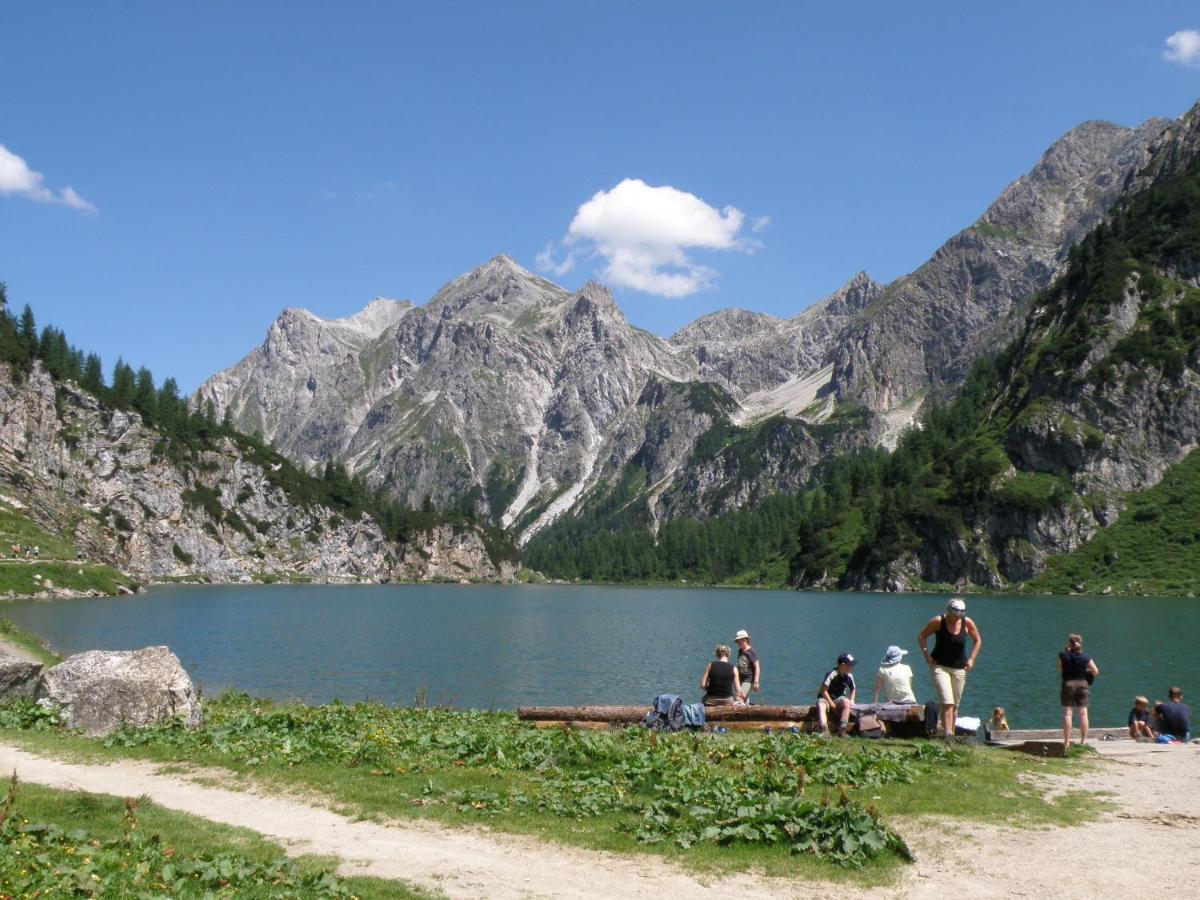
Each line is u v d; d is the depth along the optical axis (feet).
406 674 223.92
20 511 574.56
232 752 75.51
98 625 318.04
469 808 57.06
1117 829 51.16
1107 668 220.43
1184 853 46.47
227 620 379.14
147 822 53.11
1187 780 64.03
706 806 54.95
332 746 76.59
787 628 385.09
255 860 45.75
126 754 76.38
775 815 50.80
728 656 92.53
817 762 66.33
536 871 45.44
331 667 235.61
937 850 47.67
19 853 42.96
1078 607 505.66
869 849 47.03
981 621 392.06
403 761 71.26
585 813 55.62
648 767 65.00
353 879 43.45
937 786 60.64
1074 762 71.51
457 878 44.27
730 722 85.97
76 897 38.27
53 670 91.91
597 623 422.00
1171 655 249.55
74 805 55.83
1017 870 44.27
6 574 431.43
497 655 270.87
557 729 86.79
